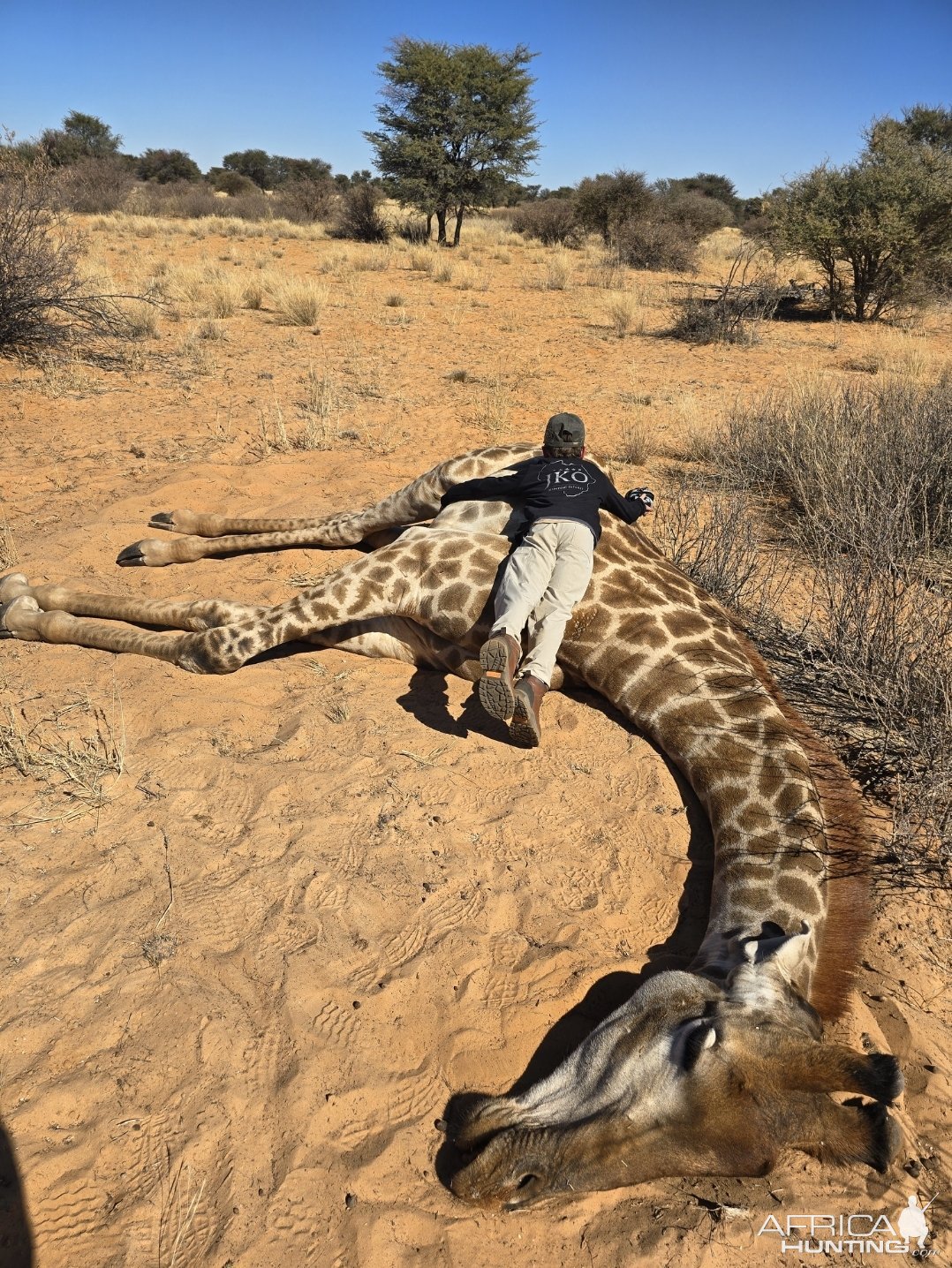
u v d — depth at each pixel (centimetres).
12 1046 296
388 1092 293
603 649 461
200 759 424
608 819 412
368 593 483
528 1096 287
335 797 411
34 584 575
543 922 359
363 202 2952
